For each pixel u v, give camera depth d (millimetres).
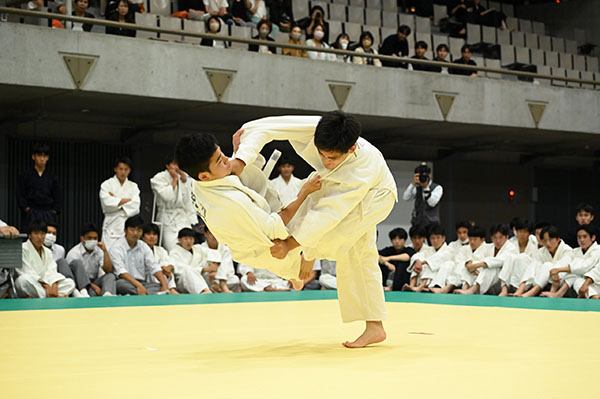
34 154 8461
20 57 7992
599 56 15508
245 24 11305
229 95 9148
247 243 2896
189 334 3668
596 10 15688
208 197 2836
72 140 10672
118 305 5680
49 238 7344
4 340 3400
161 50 8742
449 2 14500
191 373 2412
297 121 3062
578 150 14414
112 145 10969
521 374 2367
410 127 11383
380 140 12375
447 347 3090
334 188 2998
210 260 7898
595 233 7258
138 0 10531
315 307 5473
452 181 13773
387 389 2105
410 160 13414
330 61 9820
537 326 3982
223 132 11383
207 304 5766
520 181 14656
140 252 7590
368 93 10078
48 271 7082
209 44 10383
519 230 7867
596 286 7137
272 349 3059
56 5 9711
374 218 3061
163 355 2879
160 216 8398
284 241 2922
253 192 2902
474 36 14109
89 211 10797
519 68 13312
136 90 8602
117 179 8336
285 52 10305
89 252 7641
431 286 7969
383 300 3176
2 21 7945
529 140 12977
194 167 2770
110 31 9406
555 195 15109
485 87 11000
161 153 11273
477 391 2066
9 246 6625
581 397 1977
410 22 13602
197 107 9547
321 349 3051
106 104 9430
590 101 11922
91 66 8336
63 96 8805
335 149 2861
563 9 16078
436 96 10609
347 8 13000
